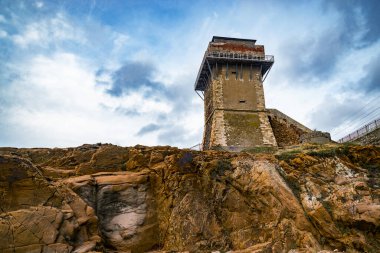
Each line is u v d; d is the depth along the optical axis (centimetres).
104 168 1903
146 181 1783
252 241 1504
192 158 1881
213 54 3259
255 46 3372
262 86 3303
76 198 1500
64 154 2023
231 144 2956
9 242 1176
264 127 3112
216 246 1520
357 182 1628
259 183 1645
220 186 1719
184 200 1670
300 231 1440
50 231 1265
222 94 3173
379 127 2578
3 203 1323
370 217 1382
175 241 1549
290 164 1869
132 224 1616
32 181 1433
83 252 1245
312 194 1598
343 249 1371
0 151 1952
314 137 2870
